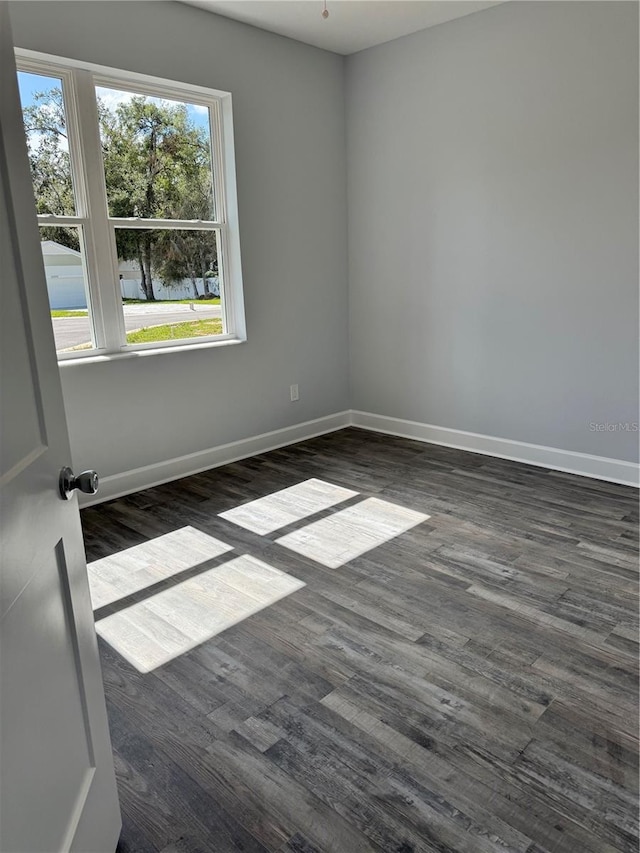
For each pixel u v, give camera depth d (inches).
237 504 138.1
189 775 65.3
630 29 126.6
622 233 135.3
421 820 59.3
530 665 81.7
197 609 96.7
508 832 57.8
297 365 182.5
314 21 151.1
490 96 150.0
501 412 164.9
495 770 64.9
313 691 77.9
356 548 116.0
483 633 88.9
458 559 110.7
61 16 119.3
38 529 42.5
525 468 157.9
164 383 149.3
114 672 82.3
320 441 186.5
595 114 134.5
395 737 69.9
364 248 186.9
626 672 80.0
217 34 145.9
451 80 156.2
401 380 186.4
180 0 136.3
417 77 162.7
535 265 150.5
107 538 122.0
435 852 56.0
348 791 62.8
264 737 70.4
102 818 52.6
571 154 139.6
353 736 70.2
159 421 149.8
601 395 145.4
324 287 186.2
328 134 178.2
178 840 57.8
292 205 172.1
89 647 52.6
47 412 46.4
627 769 64.6
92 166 131.8
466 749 67.8
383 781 63.9
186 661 84.3
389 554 113.2
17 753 37.5
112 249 138.1
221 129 154.8
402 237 176.2
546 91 140.6
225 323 165.8
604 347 142.8
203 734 71.1
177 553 115.2
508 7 142.7
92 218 133.4
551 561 109.1
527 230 150.2
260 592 101.3
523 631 89.1
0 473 37.5
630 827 58.0
